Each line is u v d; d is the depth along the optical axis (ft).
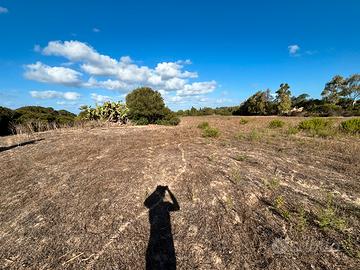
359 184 16.33
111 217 12.09
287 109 177.27
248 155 24.13
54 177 18.16
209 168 19.20
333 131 41.47
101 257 9.38
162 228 11.14
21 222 11.94
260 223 11.39
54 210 12.99
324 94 201.16
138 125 68.80
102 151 26.55
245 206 12.98
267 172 18.45
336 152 26.40
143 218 11.96
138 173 18.22
